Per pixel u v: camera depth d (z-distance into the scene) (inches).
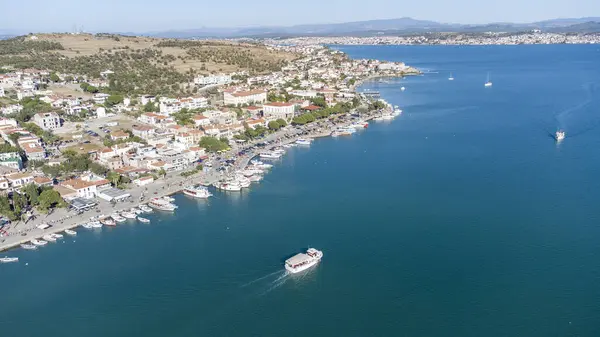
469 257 7647.6
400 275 7209.6
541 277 7106.3
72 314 6461.6
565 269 7283.5
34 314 6471.5
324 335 6028.5
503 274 7190.0
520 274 7185.0
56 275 7362.2
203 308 6555.1
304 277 7199.8
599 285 6899.6
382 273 7268.7
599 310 6387.8
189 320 6323.8
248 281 7130.9
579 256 7623.0
